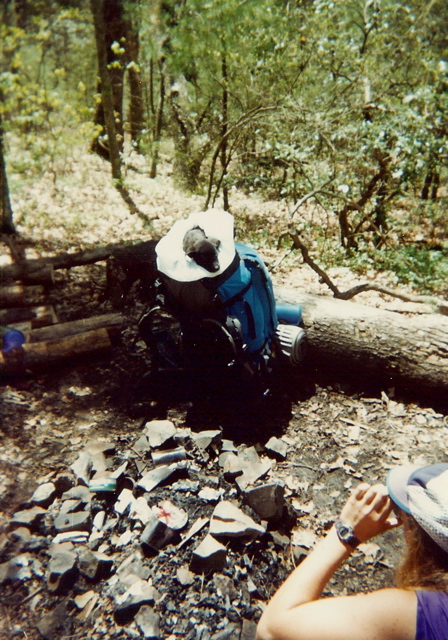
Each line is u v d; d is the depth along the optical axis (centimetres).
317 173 639
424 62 650
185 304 360
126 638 229
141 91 1054
